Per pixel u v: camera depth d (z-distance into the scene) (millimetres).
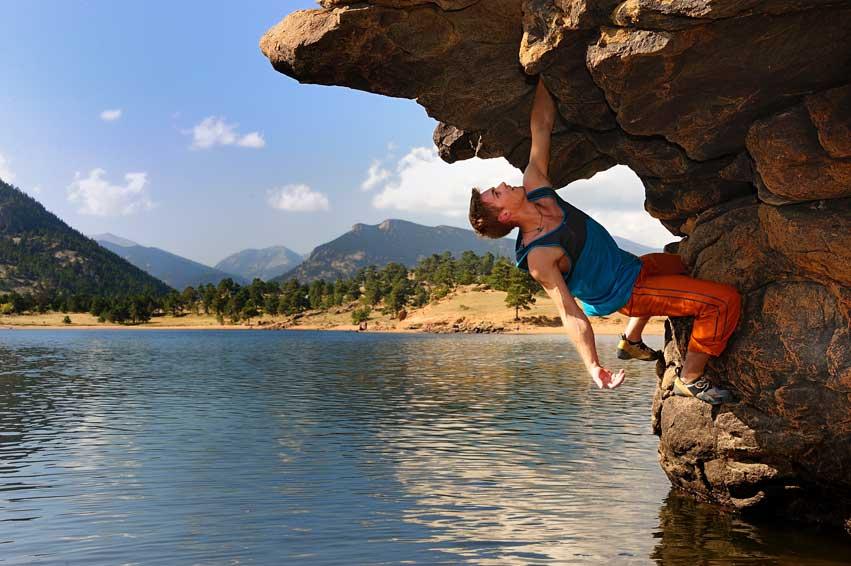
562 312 6051
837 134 6219
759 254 7523
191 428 18766
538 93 7664
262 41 8148
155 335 149500
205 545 8844
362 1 7109
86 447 15852
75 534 9328
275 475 12852
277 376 38312
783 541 8445
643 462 13945
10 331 185125
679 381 7754
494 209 6270
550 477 12586
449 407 23406
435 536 9141
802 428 7680
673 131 7078
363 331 170000
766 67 6055
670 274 7129
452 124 9156
